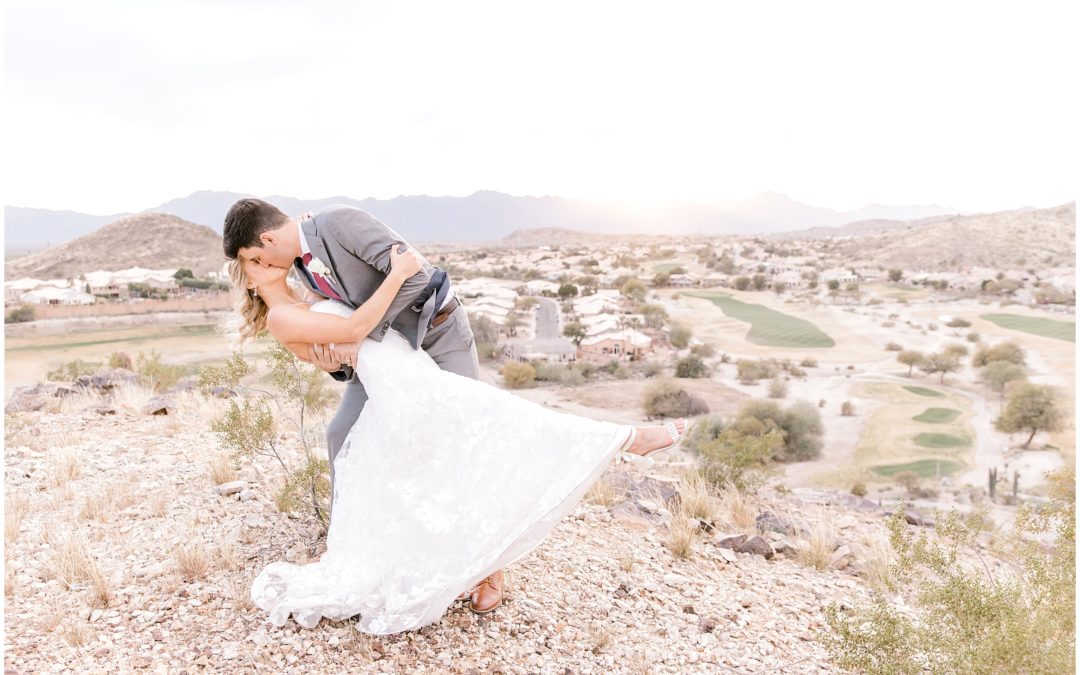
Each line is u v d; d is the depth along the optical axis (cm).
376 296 225
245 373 350
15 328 10344
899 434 6912
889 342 12900
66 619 236
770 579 394
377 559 232
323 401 427
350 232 225
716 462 637
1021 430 6775
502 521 227
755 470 634
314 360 236
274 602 238
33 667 205
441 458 228
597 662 253
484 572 230
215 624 238
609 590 320
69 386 674
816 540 459
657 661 261
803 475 5650
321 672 216
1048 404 6700
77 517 333
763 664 277
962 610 257
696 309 16950
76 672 205
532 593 298
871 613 274
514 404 237
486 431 230
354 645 232
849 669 273
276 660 220
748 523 513
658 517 456
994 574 371
